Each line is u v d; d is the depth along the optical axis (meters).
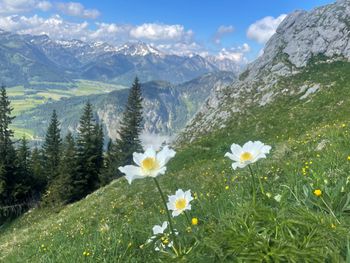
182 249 3.96
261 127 40.19
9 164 74.94
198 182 17.88
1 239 31.41
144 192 20.92
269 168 12.52
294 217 3.54
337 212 4.15
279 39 68.50
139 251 6.39
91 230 12.89
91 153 77.88
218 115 56.06
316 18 66.12
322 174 6.25
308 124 36.56
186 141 54.44
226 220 3.71
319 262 2.90
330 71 52.34
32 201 77.12
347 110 35.59
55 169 89.56
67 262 7.45
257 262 2.99
